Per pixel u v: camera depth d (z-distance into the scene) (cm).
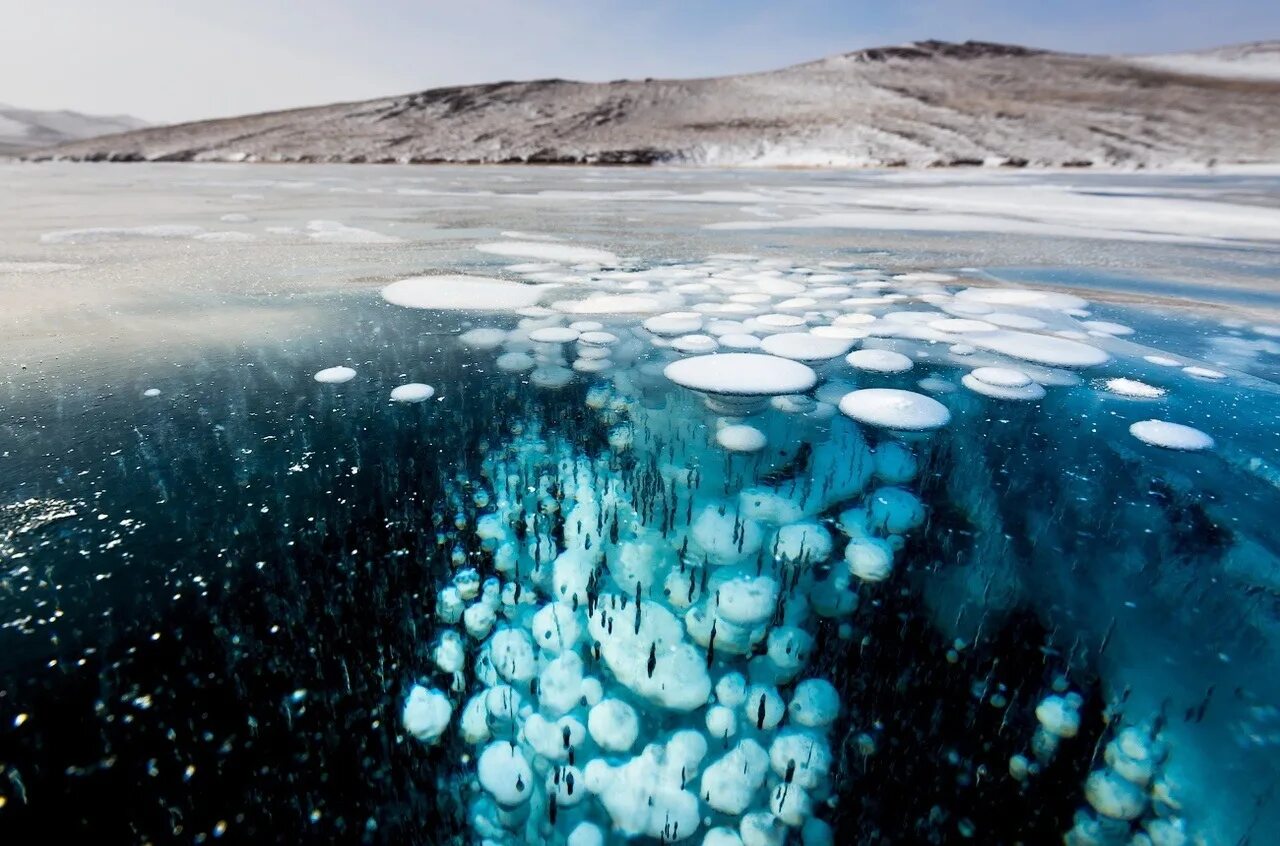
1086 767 63
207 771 61
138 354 165
